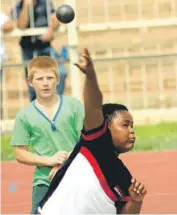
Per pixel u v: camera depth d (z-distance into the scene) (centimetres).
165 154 2278
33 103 1408
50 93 1395
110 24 3003
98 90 977
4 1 2998
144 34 3031
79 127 1390
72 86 2473
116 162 1026
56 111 1395
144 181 2053
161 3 3009
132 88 2962
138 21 2992
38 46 2664
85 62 961
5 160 2298
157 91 2953
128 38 3031
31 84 1412
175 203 1869
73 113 1395
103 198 1019
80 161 1023
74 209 1016
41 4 2678
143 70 2927
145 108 2895
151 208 1833
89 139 1017
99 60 2450
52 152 1391
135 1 3045
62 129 1390
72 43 2405
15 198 1975
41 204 1049
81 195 1016
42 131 1390
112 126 1029
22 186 2061
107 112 1034
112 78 2959
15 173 2161
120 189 1021
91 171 1018
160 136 2512
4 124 2708
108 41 3034
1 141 2461
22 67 2655
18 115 1401
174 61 2953
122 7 3053
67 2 2477
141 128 2650
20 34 2692
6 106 2873
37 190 1384
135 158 2250
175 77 2948
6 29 2722
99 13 3053
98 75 2989
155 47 3031
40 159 1372
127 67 2964
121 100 2977
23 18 2688
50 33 2644
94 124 1007
